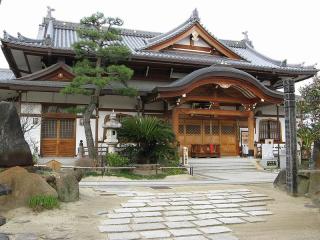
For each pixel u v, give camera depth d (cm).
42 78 2266
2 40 2133
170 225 888
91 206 1067
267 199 1249
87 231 818
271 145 2480
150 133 1855
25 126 2133
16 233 782
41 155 2238
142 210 1038
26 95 2252
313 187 1307
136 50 2731
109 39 1981
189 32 2817
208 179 1800
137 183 1588
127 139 1912
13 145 1067
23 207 955
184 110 2364
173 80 2778
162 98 2245
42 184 1027
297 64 3142
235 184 1592
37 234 780
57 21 3044
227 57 2988
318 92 1669
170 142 2008
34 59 2508
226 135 2705
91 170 1795
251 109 2539
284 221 959
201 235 810
